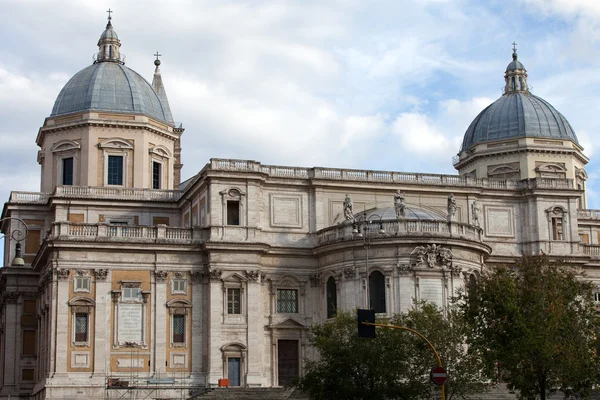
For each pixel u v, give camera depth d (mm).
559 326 63781
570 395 72812
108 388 80812
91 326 82750
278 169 90312
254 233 87125
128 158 97438
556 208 97500
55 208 92750
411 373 62844
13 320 94812
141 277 85000
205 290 86250
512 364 62281
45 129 98500
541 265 67750
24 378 94125
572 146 108500
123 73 101438
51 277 83250
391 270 84188
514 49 116562
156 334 84250
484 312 65312
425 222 85188
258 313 86000
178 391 82562
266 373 86562
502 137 108188
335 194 91562
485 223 96062
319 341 62312
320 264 89000
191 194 92312
